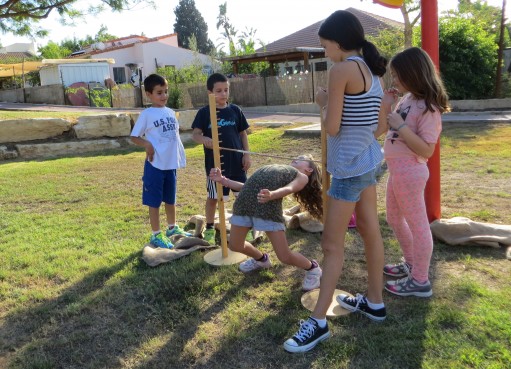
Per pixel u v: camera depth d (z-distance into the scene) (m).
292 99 19.73
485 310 2.79
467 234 3.86
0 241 4.48
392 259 3.71
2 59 35.97
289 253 3.11
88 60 23.77
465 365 2.31
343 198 2.54
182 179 7.15
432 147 2.83
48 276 3.58
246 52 28.64
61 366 2.48
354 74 2.39
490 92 15.72
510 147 8.20
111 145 11.42
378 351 2.46
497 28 19.91
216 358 2.51
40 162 9.37
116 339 2.71
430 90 2.75
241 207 3.16
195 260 3.76
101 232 4.65
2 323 2.92
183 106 21.30
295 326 2.75
